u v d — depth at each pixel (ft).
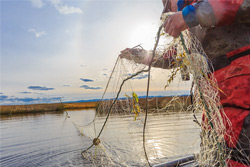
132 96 5.31
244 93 2.84
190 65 3.35
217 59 3.25
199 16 2.76
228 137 3.05
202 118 3.82
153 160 9.77
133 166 9.46
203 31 3.33
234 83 2.97
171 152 10.54
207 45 3.34
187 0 3.59
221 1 2.65
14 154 13.48
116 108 6.10
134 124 5.79
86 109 62.95
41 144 16.01
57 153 12.77
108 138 14.37
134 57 5.14
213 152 3.37
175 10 4.30
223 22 2.72
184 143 11.89
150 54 4.83
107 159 10.46
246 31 2.95
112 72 6.00
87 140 15.38
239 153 2.85
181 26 2.97
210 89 3.30
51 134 20.47
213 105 3.14
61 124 29.17
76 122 30.66
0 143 17.38
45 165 10.85
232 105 3.03
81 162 10.68
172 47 4.41
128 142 12.34
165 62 4.75
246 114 2.80
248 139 2.74
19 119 41.81
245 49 2.93
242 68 2.90
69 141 15.74
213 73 3.30
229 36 3.06
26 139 18.80
